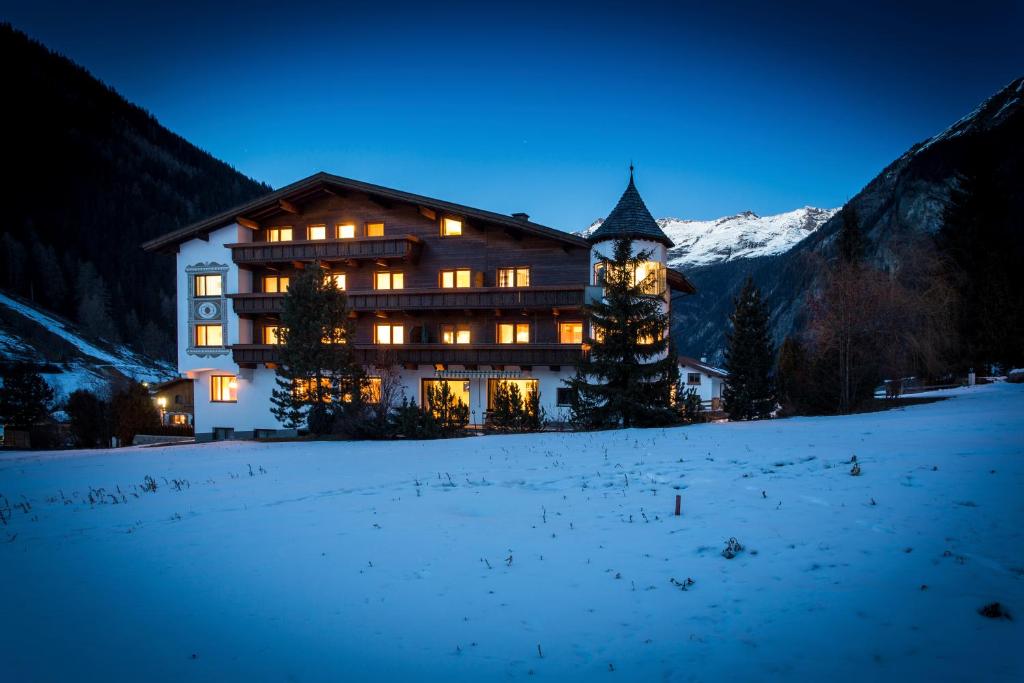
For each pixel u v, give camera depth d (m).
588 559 7.24
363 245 37.16
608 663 4.84
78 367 97.38
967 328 38.16
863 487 9.44
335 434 30.25
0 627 6.12
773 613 5.45
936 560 6.17
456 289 36.16
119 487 15.50
